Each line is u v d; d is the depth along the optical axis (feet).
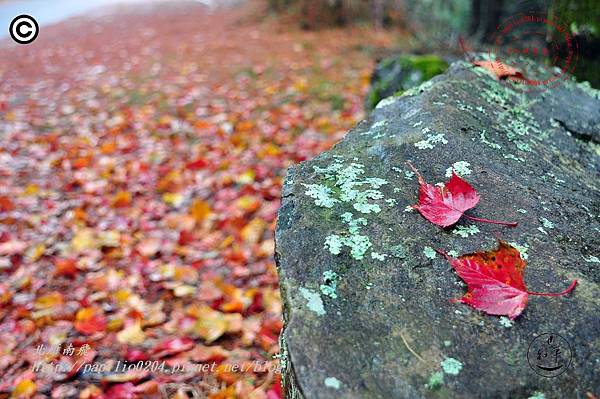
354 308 3.01
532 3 14.70
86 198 10.28
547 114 5.22
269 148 11.66
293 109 14.12
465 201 3.57
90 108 15.14
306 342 2.81
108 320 6.98
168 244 8.80
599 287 3.22
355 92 15.06
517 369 2.77
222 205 9.83
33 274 8.10
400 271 3.23
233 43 21.45
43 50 22.63
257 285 7.77
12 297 7.56
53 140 12.89
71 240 8.97
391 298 3.08
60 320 7.03
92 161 11.83
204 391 5.83
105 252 8.64
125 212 9.82
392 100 5.24
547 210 3.83
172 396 5.77
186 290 7.58
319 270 3.22
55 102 15.85
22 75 18.98
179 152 12.15
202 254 8.55
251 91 15.81
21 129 13.61
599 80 6.57
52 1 36.01
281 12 24.61
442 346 2.84
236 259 8.30
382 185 3.87
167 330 6.82
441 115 4.57
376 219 3.57
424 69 7.62
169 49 21.31
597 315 3.03
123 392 5.77
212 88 16.24
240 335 6.75
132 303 7.33
